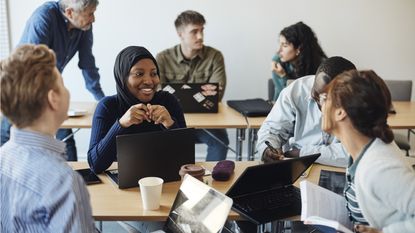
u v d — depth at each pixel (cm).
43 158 100
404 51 412
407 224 115
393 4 402
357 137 125
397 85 360
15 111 99
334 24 404
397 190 114
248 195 166
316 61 328
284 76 340
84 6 277
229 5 397
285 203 160
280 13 400
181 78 355
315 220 125
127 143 169
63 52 302
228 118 295
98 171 188
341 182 180
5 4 386
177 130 179
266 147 209
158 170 177
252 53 408
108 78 407
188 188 153
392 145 125
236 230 182
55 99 101
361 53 412
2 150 104
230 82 414
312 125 217
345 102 121
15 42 395
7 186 100
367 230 124
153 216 150
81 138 419
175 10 397
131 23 398
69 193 96
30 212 96
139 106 187
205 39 404
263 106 312
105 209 153
